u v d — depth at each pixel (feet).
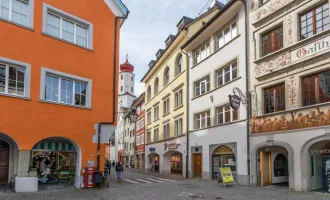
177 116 100.83
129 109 86.69
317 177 50.70
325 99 47.57
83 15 57.41
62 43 53.52
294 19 53.62
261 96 59.93
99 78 58.49
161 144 117.29
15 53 47.26
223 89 73.36
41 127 49.11
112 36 62.08
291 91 53.01
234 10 69.51
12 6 48.39
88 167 54.13
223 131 72.02
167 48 108.37
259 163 60.18
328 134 45.39
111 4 62.85
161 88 120.47
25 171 46.83
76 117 54.08
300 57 51.65
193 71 90.33
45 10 51.83
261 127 58.90
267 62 58.85
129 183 68.13
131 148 186.39
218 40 78.79
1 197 41.09
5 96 45.57
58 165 59.00
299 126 50.60
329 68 46.93
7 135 45.34
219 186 59.98
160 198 43.14
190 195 46.42
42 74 50.11
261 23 61.46
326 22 48.39
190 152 89.15
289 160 52.03
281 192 48.67
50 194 44.86
